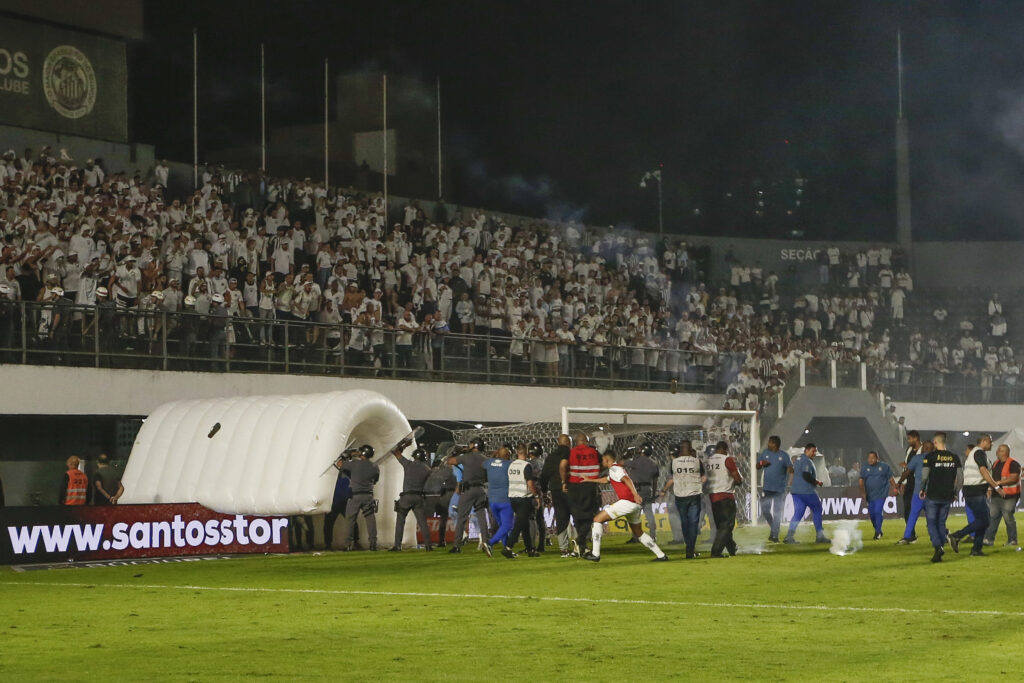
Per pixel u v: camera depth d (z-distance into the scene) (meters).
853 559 30.45
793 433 56.72
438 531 36.97
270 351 44.16
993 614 20.00
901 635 17.84
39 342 38.94
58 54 50.62
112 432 44.62
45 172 45.53
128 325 40.91
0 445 41.97
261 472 35.09
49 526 30.80
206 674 14.96
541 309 56.62
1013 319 77.50
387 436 36.59
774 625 18.91
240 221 51.66
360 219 55.44
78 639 17.80
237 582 25.97
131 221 45.91
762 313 72.00
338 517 36.47
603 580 25.66
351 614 20.41
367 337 46.72
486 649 16.75
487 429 46.69
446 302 53.19
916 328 75.06
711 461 31.66
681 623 19.16
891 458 61.56
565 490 31.59
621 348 54.91
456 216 60.88
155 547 32.56
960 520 49.84
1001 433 68.50
